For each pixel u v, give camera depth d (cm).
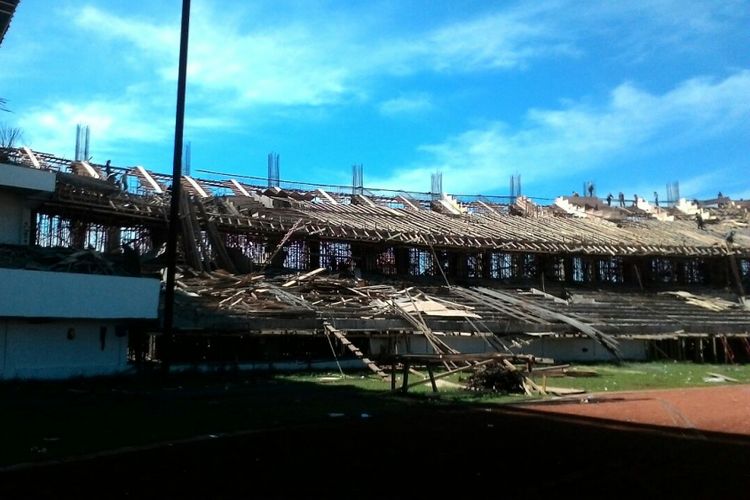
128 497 796
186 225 3559
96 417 1410
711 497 827
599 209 6519
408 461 1027
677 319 4116
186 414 1484
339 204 5219
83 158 4666
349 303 3297
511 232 5047
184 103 2066
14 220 2631
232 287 3155
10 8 2103
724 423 1482
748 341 4094
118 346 2403
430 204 5769
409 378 2483
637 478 927
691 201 7156
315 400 1808
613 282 5262
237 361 2675
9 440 1125
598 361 3616
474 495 828
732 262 5338
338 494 823
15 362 2152
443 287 4141
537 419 1512
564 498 819
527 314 3612
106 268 2475
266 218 4075
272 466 977
